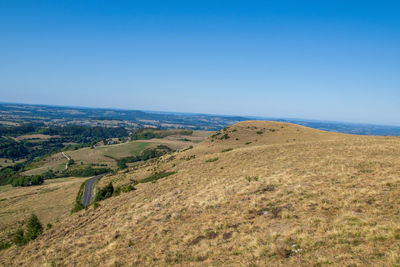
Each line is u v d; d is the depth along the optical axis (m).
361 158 27.30
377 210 12.64
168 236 15.85
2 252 27.50
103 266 13.94
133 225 19.94
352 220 12.07
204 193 24.44
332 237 10.90
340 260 8.98
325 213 13.77
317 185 19.06
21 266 18.98
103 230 21.31
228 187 23.98
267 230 13.18
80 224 26.77
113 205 31.00
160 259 13.01
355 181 18.39
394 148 32.06
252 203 17.70
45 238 25.39
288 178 22.84
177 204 22.80
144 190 35.56
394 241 9.45
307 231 11.99
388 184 16.55
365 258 8.73
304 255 10.01
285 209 15.58
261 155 41.59
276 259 10.23
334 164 25.81
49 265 16.62
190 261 12.05
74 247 18.98
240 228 14.30
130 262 13.52
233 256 11.39
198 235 14.89
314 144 44.94
